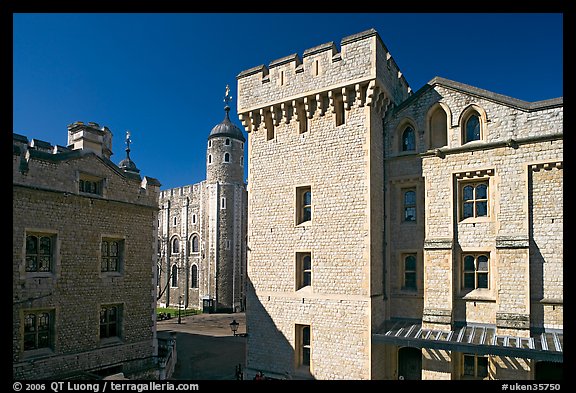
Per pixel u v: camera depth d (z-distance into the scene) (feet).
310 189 62.64
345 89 58.49
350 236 56.85
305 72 62.49
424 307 55.72
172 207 194.59
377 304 56.34
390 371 57.47
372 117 57.98
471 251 54.54
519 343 46.06
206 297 164.45
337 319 56.29
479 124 56.08
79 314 57.36
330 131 60.34
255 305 64.23
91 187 61.57
